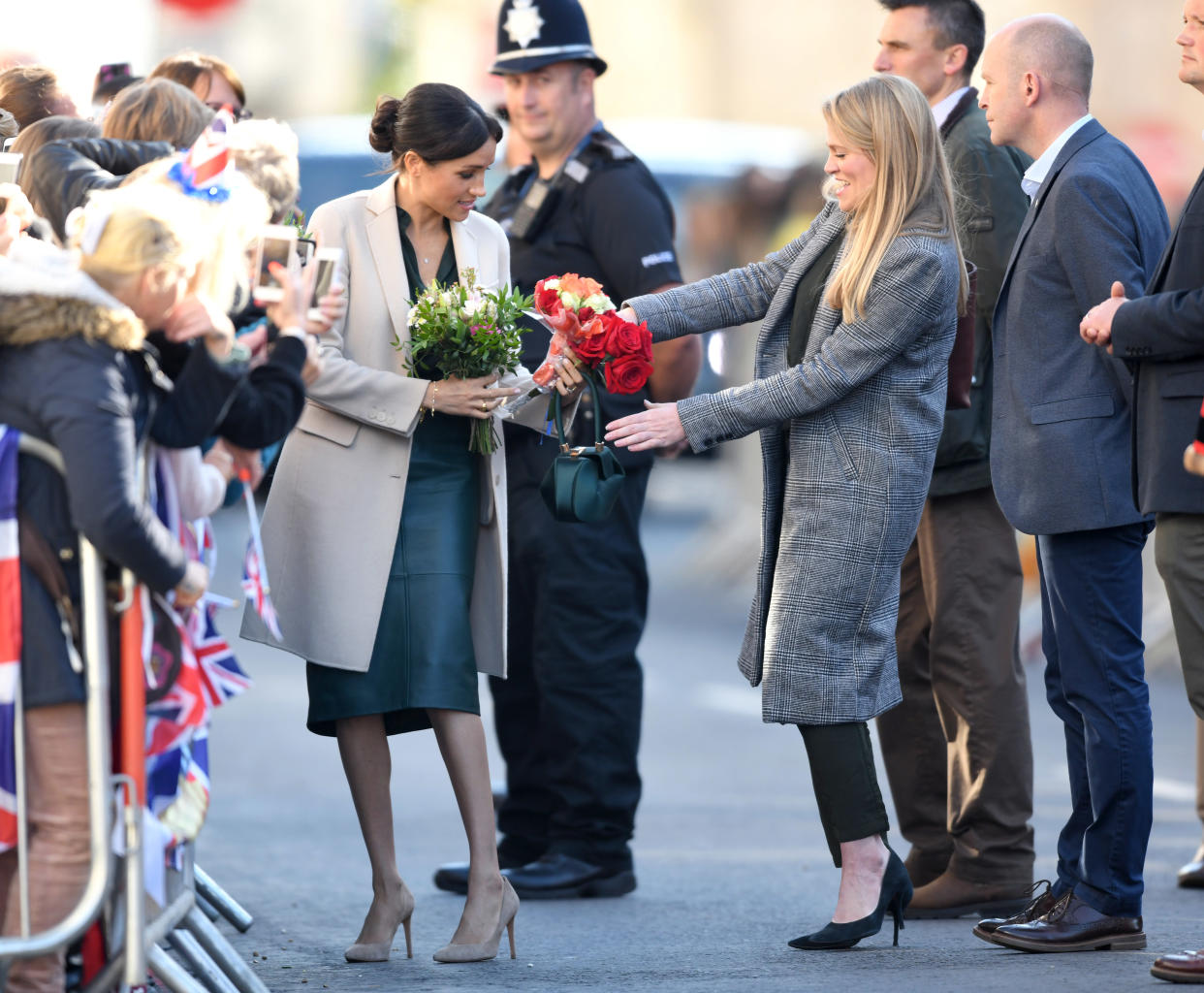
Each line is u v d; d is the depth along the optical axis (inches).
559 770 882.1
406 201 729.6
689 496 3575.3
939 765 818.8
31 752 498.9
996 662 781.3
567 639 882.1
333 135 3097.9
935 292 674.2
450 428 722.2
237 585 2261.3
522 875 874.1
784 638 689.0
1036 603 1899.6
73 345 488.1
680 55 4111.7
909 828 825.5
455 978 663.1
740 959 692.7
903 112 681.6
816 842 1059.3
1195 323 595.5
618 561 886.4
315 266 571.8
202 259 521.7
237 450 555.5
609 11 4185.5
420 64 3882.9
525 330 722.2
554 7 901.8
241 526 2893.7
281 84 3841.0
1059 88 698.2
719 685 1763.0
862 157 683.4
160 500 523.5
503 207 922.7
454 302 693.9
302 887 906.1
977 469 778.2
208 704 533.3
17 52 889.5
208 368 514.0
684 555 2851.9
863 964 666.2
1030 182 703.7
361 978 665.0
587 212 890.7
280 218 626.8
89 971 515.2
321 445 707.4
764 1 3703.3
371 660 699.4
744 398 683.4
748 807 1186.0
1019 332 684.1
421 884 917.2
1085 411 665.6
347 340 716.0
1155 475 618.5
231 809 1165.7
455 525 716.7
